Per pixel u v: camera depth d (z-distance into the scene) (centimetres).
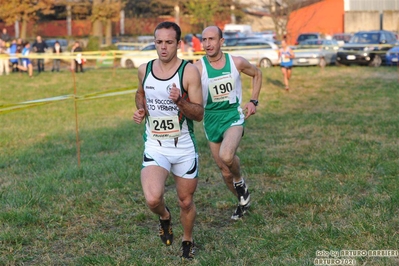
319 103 2109
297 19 6147
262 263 652
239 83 841
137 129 1647
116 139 1491
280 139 1423
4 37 5231
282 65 2505
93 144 1412
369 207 830
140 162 1169
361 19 6269
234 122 830
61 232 788
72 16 6228
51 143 1452
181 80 630
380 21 6291
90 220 835
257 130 1572
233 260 669
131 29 6600
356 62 3634
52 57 2556
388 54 3559
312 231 736
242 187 821
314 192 921
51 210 870
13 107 1023
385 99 2144
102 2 5331
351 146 1281
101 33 5275
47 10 5341
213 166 1159
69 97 1134
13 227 799
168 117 641
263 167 1109
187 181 661
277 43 4259
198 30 6366
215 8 6156
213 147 846
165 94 633
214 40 816
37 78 3194
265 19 7225
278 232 745
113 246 730
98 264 667
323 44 4022
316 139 1412
